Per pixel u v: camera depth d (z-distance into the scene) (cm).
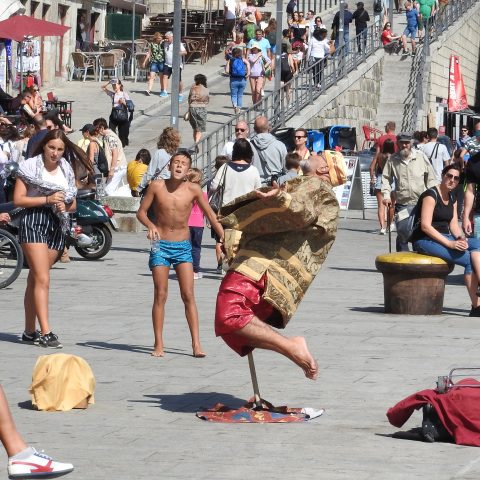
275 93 8050
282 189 1969
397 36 10438
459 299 3756
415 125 9775
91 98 9388
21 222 2747
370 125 9838
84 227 4750
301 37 10256
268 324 2072
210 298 3703
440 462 1778
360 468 1738
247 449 1847
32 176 2725
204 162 7325
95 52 10312
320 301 3666
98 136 5994
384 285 3416
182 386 2344
